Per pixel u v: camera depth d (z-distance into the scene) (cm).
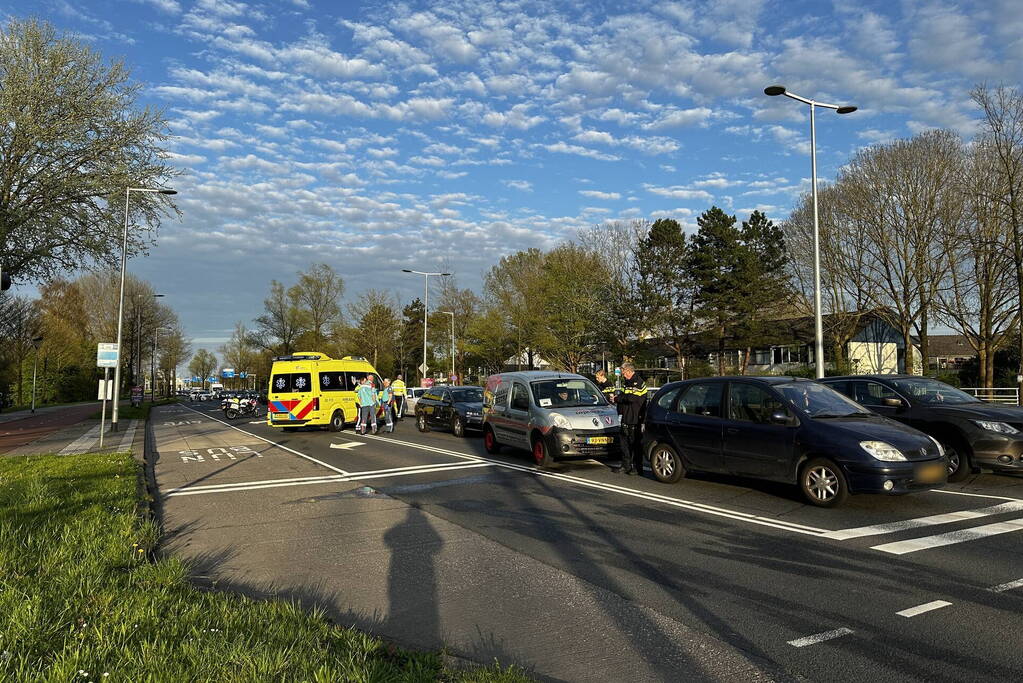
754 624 458
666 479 1031
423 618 477
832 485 816
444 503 913
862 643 423
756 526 743
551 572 586
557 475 1141
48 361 5966
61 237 2203
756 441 897
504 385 1398
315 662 357
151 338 7206
